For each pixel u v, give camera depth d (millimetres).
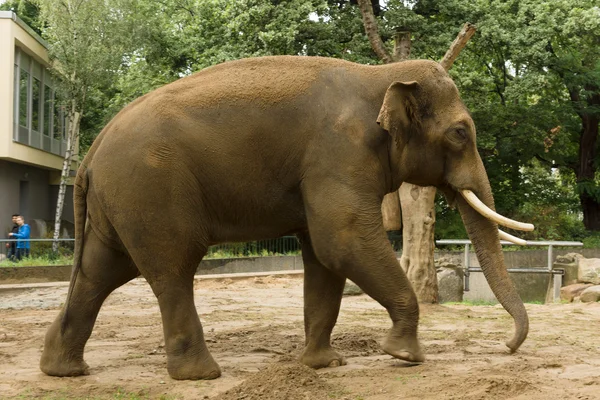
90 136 41531
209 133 6516
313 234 6512
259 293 15992
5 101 28484
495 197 31375
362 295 15250
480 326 10383
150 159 6398
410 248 12617
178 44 33031
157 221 6406
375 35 13398
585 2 27344
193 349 6547
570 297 15000
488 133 28109
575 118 33719
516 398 5234
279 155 6566
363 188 6461
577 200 33969
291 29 23438
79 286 6902
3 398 5941
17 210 32594
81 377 6812
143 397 5941
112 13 31719
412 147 6762
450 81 6895
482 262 6984
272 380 5699
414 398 5422
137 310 12828
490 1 28000
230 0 24594
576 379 6078
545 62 27109
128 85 32219
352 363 7230
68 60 31141
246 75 6723
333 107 6562
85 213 6914
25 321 11445
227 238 6805
